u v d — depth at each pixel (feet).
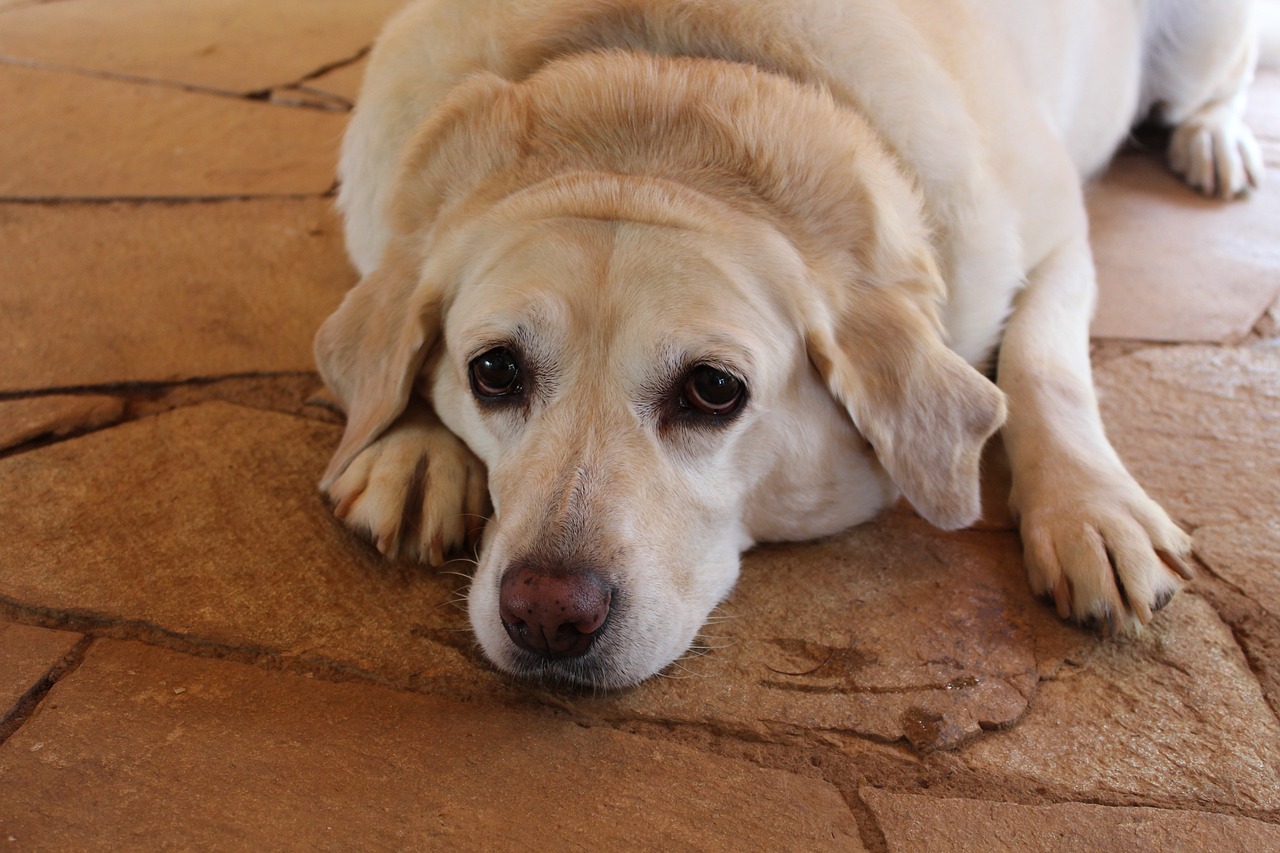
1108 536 2.75
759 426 2.72
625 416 2.66
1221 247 3.75
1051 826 2.51
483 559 2.71
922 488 2.79
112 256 3.66
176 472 3.02
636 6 2.86
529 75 2.91
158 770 2.53
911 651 2.72
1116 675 2.70
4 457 3.04
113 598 2.77
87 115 4.55
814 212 2.73
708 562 2.74
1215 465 3.05
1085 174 3.94
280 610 2.77
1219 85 4.23
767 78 2.78
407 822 2.48
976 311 2.99
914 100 2.86
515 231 2.72
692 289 2.64
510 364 2.71
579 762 2.56
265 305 3.50
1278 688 2.68
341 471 2.90
